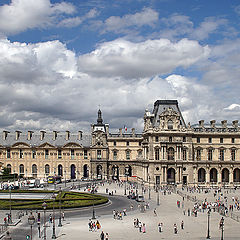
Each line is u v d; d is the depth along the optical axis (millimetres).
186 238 77875
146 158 190000
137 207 120688
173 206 123125
